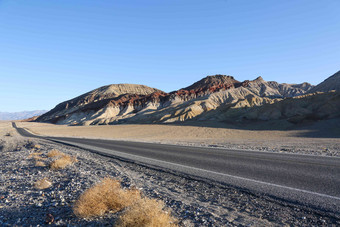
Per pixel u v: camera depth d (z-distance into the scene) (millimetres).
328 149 13852
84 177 7555
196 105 142125
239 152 12250
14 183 7438
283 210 4297
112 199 4586
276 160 9133
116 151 14953
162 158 10984
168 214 4051
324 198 4695
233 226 3721
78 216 4289
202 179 6676
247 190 5492
